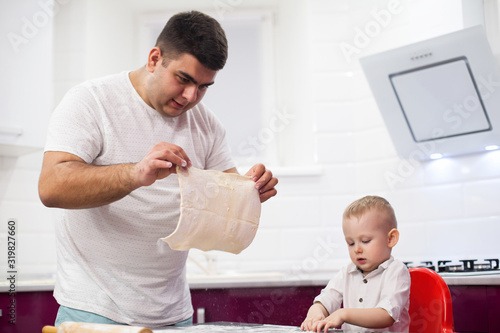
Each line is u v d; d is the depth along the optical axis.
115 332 1.13
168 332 1.26
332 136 2.91
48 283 2.30
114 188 1.34
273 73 3.18
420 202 2.64
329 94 2.94
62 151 1.44
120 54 3.08
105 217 1.53
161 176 1.38
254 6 3.21
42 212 2.70
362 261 1.58
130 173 1.33
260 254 2.86
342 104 2.93
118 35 3.08
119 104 1.58
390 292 1.50
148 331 1.13
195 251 2.82
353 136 2.90
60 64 2.89
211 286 2.19
